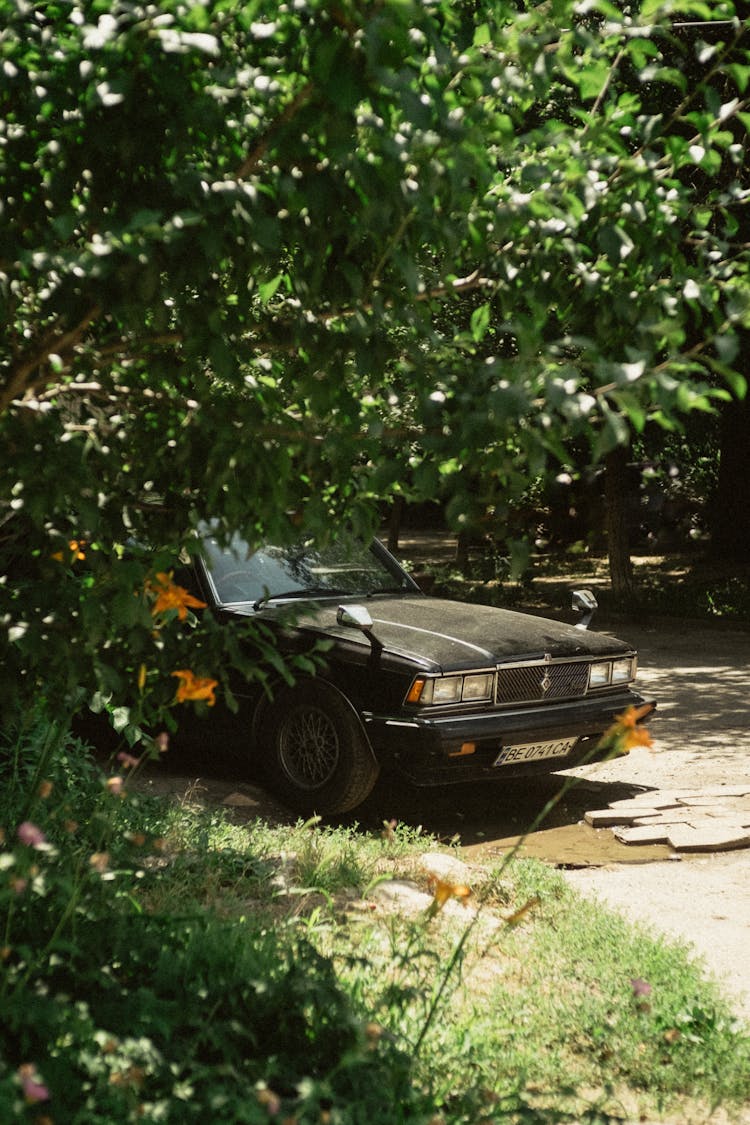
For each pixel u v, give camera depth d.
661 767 9.48
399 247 2.63
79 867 3.75
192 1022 3.25
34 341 3.02
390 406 3.22
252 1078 3.15
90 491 2.93
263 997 3.46
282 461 2.87
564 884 6.18
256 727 7.70
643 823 7.71
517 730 7.31
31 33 2.38
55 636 3.13
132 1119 2.76
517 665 7.42
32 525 3.31
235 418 2.99
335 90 2.25
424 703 7.07
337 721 7.25
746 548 27.23
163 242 2.45
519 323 2.55
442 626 7.75
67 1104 2.85
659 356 3.26
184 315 2.68
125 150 2.44
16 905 3.62
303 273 2.75
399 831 6.99
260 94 2.42
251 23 2.47
